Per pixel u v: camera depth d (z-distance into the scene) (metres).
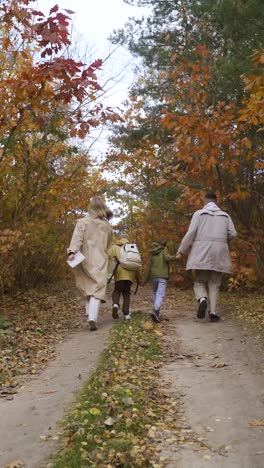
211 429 4.52
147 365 6.48
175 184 12.12
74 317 10.19
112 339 7.60
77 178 11.62
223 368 6.29
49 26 7.26
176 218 14.16
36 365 6.67
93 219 8.97
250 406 4.99
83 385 5.58
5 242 8.86
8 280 10.16
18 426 4.67
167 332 8.41
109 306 11.93
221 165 10.54
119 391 5.22
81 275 8.88
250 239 11.02
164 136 12.94
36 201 10.03
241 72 10.12
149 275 9.57
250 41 10.60
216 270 8.98
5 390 5.71
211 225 9.08
